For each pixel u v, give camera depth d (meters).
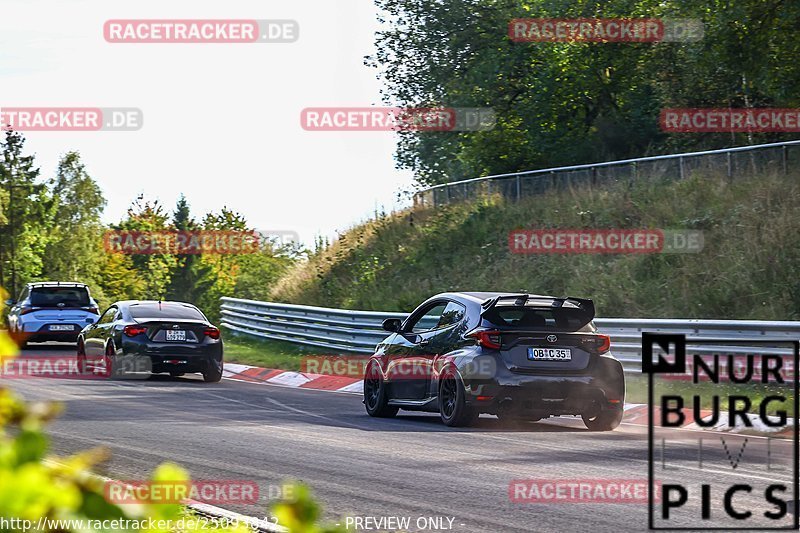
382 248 123.50
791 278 76.75
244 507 27.56
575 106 135.88
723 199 90.94
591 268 93.62
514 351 46.06
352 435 43.66
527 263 101.12
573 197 106.38
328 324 90.50
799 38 103.12
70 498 6.48
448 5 137.50
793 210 83.56
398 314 79.44
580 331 47.12
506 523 25.59
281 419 49.91
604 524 25.45
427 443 41.16
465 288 103.19
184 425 46.47
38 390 62.94
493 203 117.00
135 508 7.23
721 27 102.50
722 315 77.62
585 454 38.06
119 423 46.69
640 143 135.75
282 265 147.50
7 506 6.24
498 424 49.34
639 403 55.12
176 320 72.44
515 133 137.50
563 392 45.72
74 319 106.94
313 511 7.30
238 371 84.12
